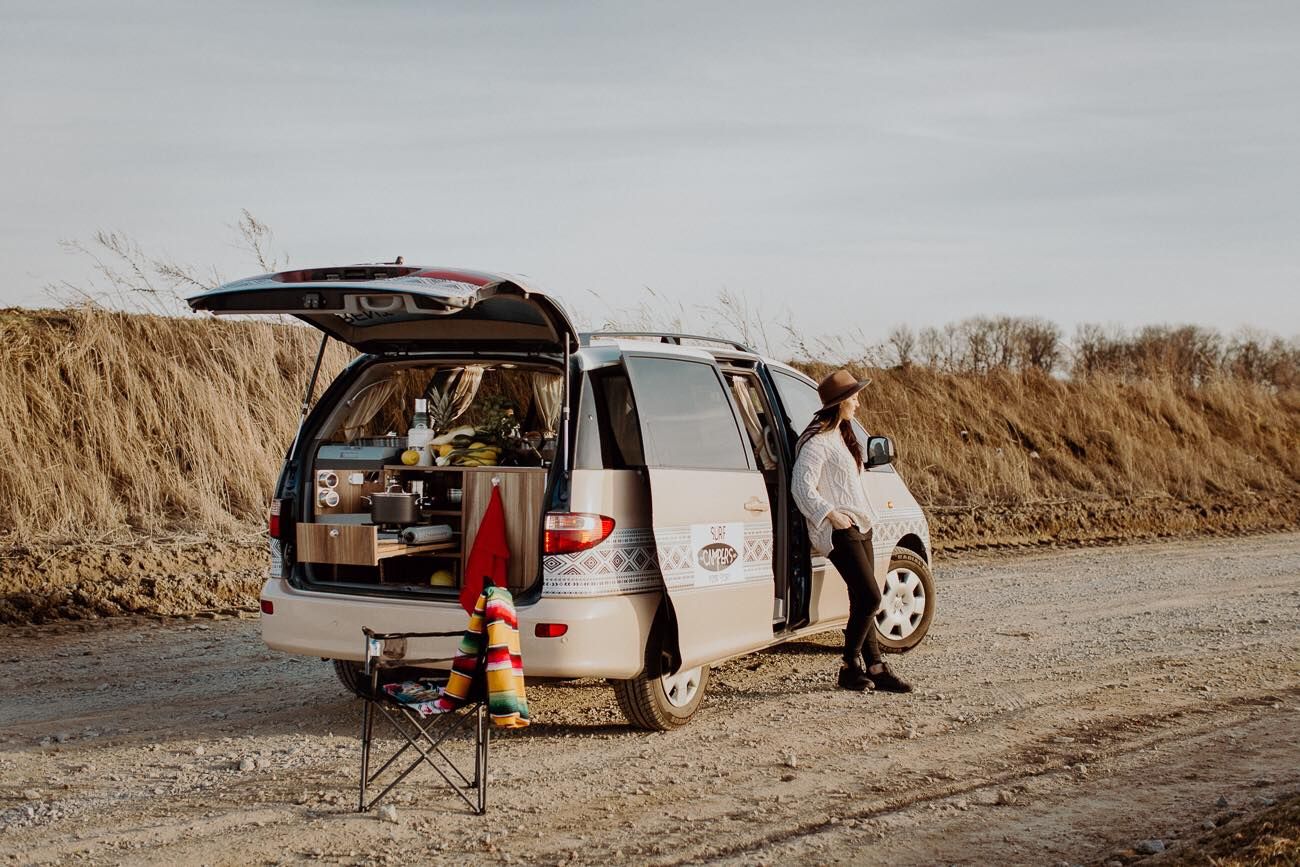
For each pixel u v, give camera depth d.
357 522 6.74
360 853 4.84
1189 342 33.59
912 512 8.95
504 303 6.30
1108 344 30.45
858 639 7.63
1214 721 6.99
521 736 6.64
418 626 6.21
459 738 6.59
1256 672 8.32
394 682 5.65
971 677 8.16
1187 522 18.81
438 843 4.96
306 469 6.84
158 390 13.51
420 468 6.66
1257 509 20.12
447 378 7.27
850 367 21.17
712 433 6.95
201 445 13.05
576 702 7.43
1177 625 10.22
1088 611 10.97
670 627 6.39
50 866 4.67
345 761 6.13
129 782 5.77
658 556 6.27
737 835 5.09
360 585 6.49
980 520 17.05
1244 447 24.72
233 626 9.76
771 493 7.76
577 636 5.95
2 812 5.32
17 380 12.72
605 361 6.43
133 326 14.40
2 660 8.46
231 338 14.89
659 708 6.59
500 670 5.13
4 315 14.05
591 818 5.29
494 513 6.31
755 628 7.02
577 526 6.00
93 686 7.80
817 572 7.70
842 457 7.46
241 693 7.64
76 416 12.77
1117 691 7.75
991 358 24.30
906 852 4.88
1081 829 5.14
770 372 7.86
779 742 6.54
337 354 15.51
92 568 10.50
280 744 6.45
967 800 5.54
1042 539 16.86
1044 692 7.72
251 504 12.87
